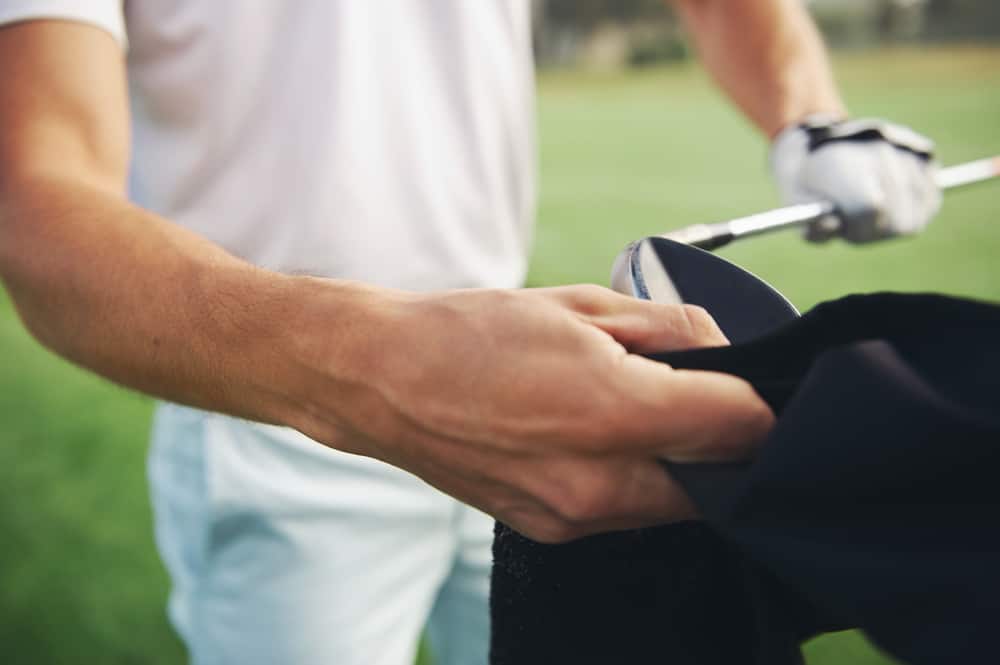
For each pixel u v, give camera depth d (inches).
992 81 575.2
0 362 147.0
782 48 50.3
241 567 43.0
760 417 16.4
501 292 18.2
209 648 44.8
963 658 13.1
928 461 14.1
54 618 87.8
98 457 116.8
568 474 17.2
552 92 710.5
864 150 42.0
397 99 41.1
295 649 43.1
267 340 20.0
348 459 41.9
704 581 20.4
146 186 41.1
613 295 18.7
